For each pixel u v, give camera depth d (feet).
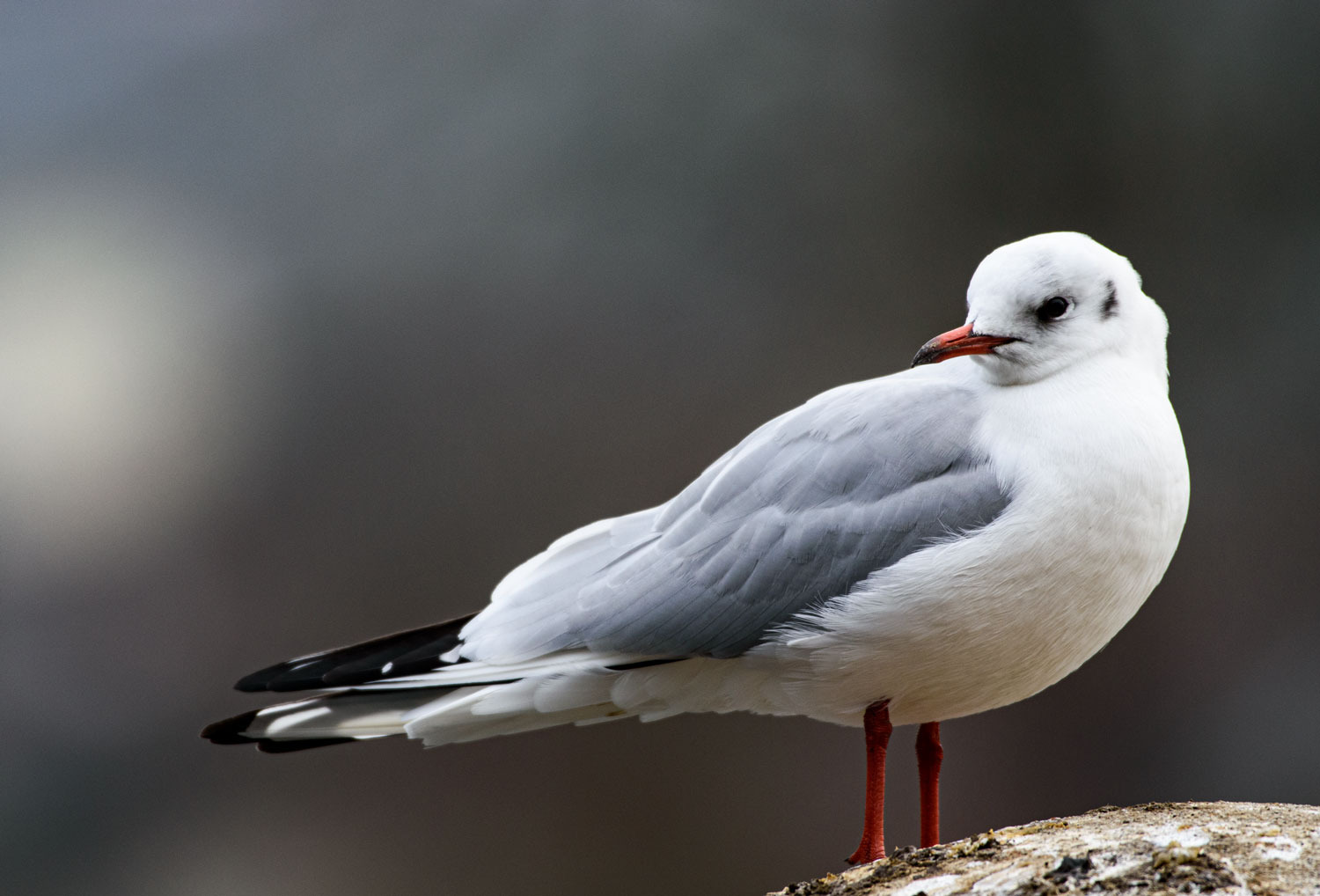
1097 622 22.27
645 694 22.44
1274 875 21.94
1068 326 22.27
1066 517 22.22
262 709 22.54
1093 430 22.24
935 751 22.44
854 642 22.29
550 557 22.53
